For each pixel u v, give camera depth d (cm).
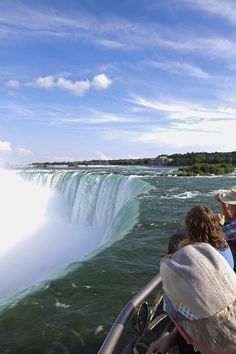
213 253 180
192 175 5806
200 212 274
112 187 2734
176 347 301
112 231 1547
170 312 185
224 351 162
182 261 178
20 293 723
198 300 165
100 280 773
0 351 517
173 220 1446
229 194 416
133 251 998
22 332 564
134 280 775
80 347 522
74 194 3216
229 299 165
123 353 285
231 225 366
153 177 5109
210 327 162
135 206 1869
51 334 555
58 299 678
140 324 317
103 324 580
